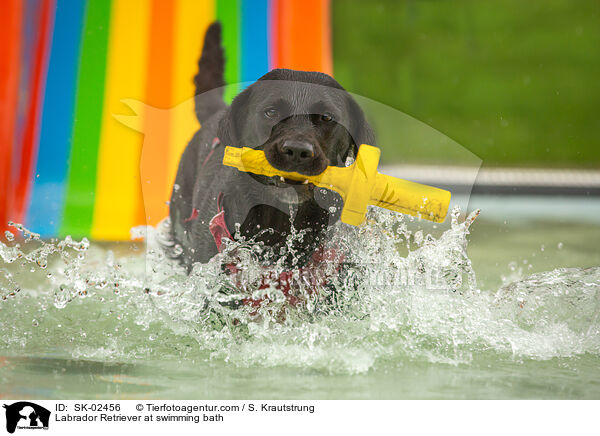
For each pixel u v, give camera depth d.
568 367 4.54
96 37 15.58
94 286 6.29
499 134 22.11
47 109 14.12
